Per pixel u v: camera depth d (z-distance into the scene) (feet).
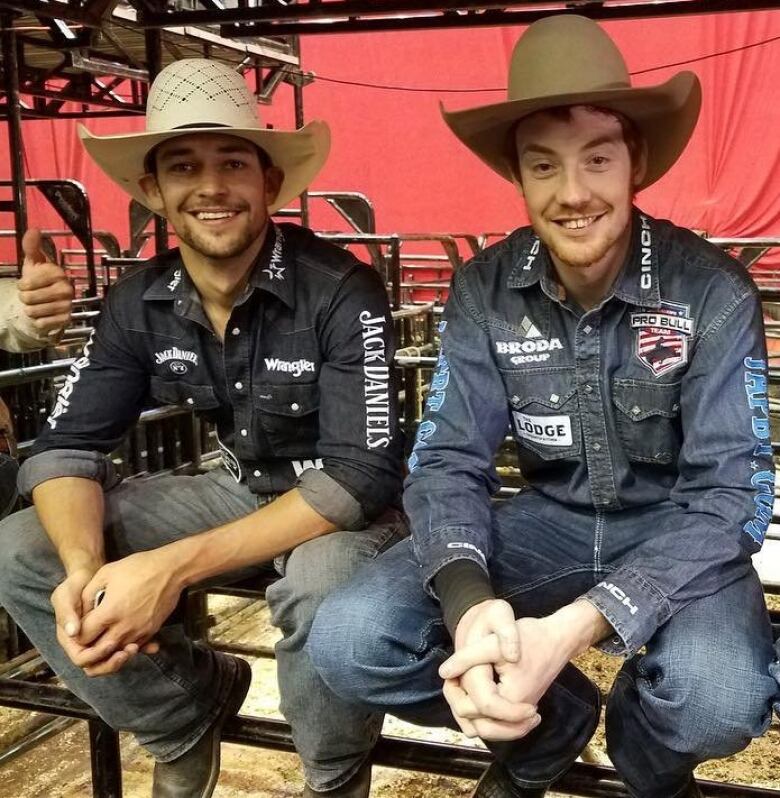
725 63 37.11
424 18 11.19
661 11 10.27
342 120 42.19
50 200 19.72
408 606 5.13
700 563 4.77
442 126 41.09
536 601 5.66
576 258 5.04
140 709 6.03
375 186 42.47
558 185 5.01
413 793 9.11
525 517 5.83
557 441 5.57
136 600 5.43
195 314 6.20
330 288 6.05
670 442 5.38
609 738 5.33
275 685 11.08
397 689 5.11
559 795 8.51
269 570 6.54
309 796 5.94
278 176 6.23
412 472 5.56
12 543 6.07
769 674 4.69
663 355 5.20
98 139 5.81
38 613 6.04
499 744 5.38
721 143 37.96
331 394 6.05
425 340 16.94
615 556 5.60
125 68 19.36
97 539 5.97
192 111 5.74
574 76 4.94
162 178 5.90
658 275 5.20
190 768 6.23
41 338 6.62
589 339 5.31
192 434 11.89
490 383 5.61
